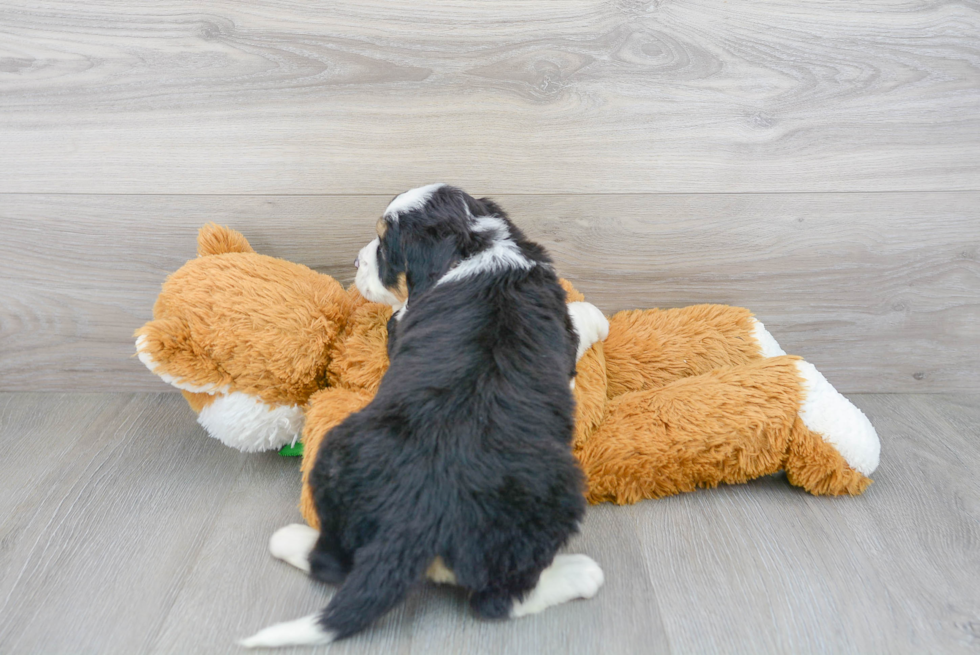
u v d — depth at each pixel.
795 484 1.42
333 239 1.65
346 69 1.52
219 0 1.47
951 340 1.76
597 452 1.36
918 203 1.64
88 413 1.70
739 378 1.41
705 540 1.28
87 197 1.61
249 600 1.14
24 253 1.65
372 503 1.06
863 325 1.75
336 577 1.10
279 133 1.56
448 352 1.15
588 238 1.66
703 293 1.72
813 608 1.13
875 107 1.57
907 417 1.71
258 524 1.32
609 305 1.72
